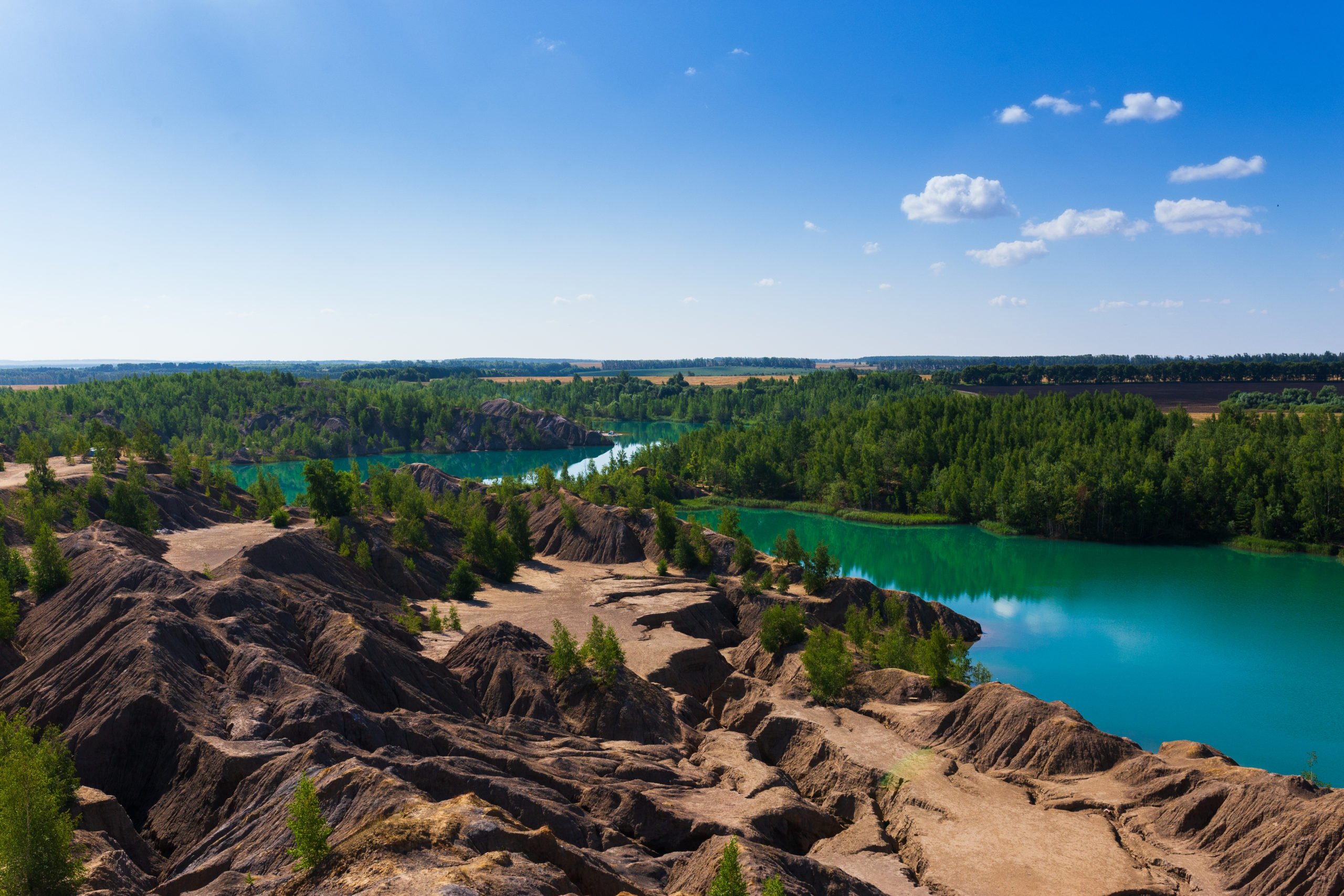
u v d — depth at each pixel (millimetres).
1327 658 95438
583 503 142000
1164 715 80250
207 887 35375
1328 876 43281
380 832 34188
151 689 51000
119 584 68875
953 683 76500
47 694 53812
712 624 101875
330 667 62156
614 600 104500
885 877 47250
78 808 42406
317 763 43656
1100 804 54125
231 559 85562
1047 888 45219
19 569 75188
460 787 45531
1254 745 73625
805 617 98375
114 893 36469
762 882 39156
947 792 56594
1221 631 105500
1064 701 83688
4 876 33500
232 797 44062
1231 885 45531
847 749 63844
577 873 36281
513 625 78938
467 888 29547
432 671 67250
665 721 70062
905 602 105688
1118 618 111500
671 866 44781
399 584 102812
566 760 56875
